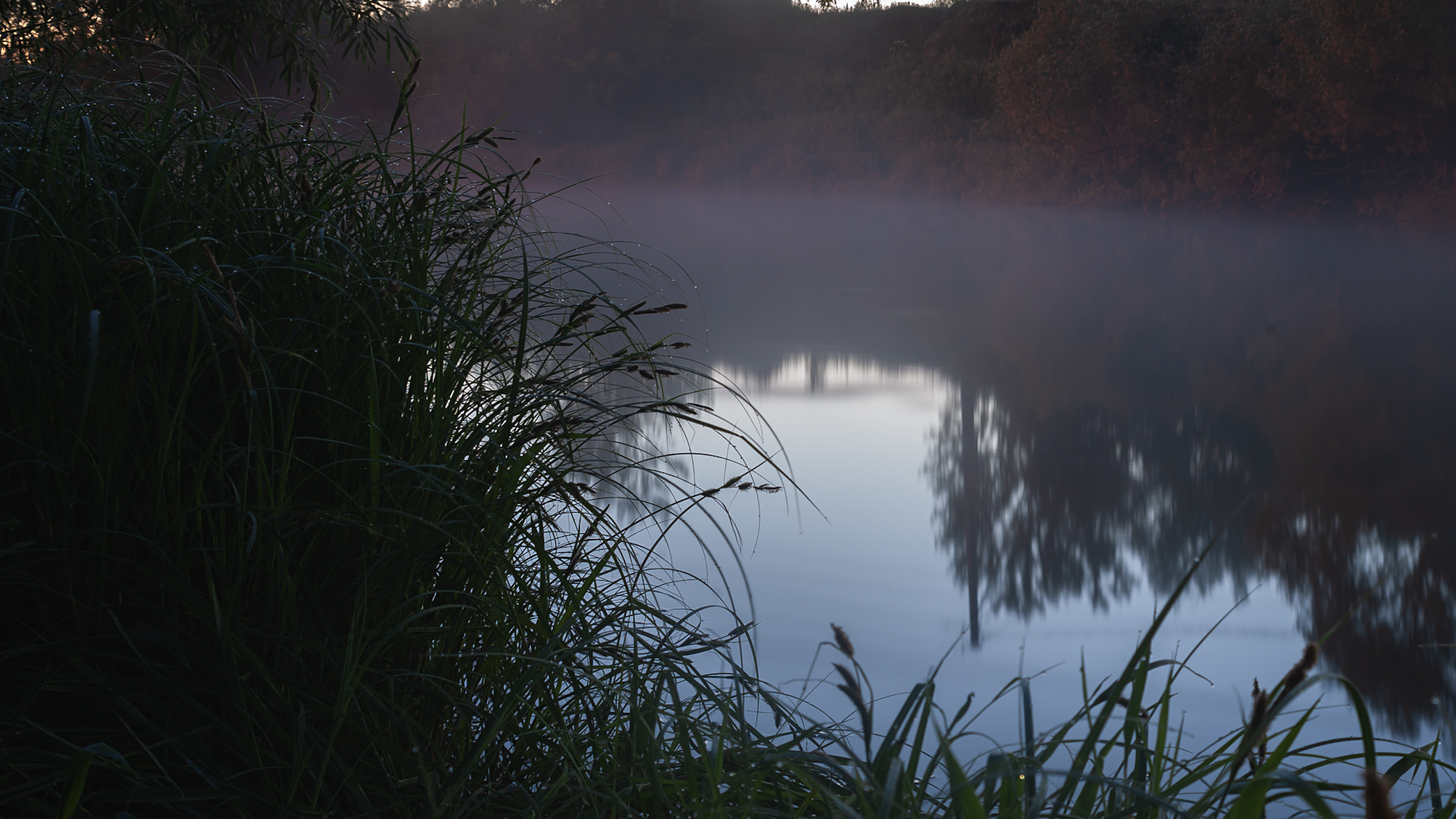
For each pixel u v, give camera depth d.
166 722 1.14
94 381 1.18
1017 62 25.50
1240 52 20.50
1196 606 4.75
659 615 1.37
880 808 0.86
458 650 1.41
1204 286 18.50
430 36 43.81
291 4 4.75
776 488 1.50
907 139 32.91
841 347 13.01
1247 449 8.34
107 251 1.29
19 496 1.23
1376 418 9.39
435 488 1.29
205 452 1.26
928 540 5.32
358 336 1.40
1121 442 8.54
